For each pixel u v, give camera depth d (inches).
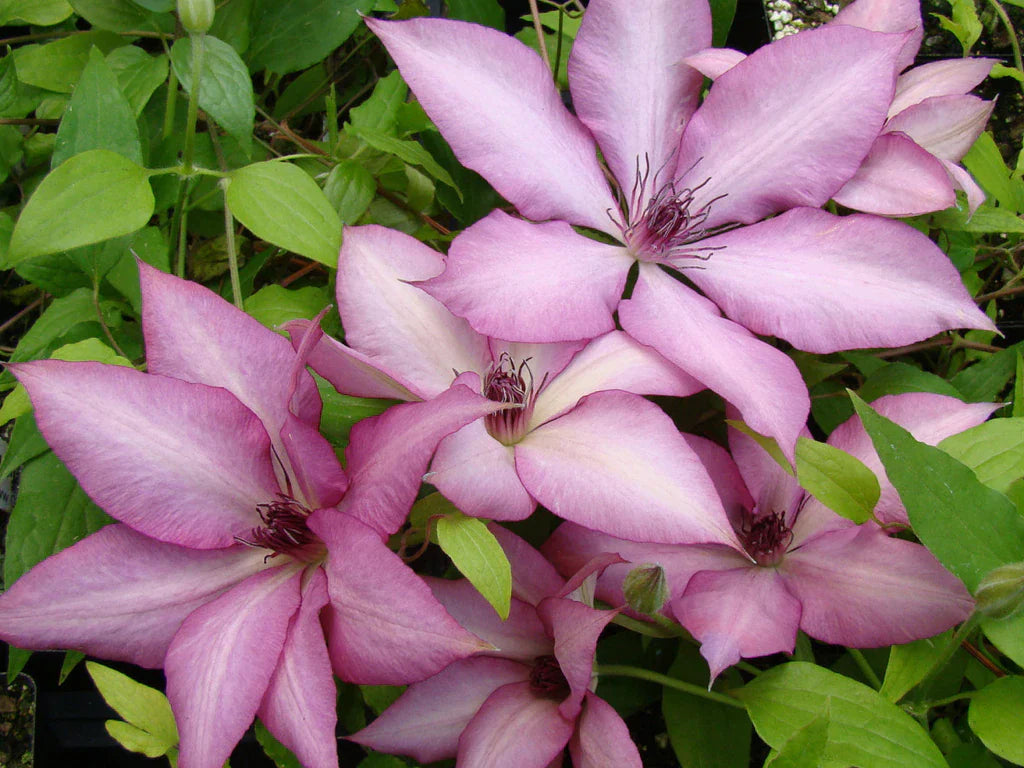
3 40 17.1
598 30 12.6
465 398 9.8
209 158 15.1
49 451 12.6
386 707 11.6
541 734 10.6
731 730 11.5
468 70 11.8
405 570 9.6
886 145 12.2
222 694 9.9
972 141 12.9
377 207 15.1
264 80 18.6
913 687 10.9
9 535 12.3
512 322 10.9
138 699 11.0
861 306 11.4
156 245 13.6
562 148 12.3
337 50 18.3
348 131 13.9
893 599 10.7
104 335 13.6
